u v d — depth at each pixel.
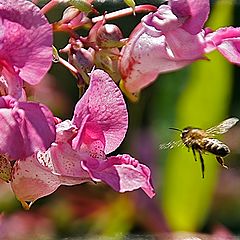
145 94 0.64
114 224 0.59
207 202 0.58
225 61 0.58
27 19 0.41
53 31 0.43
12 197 0.58
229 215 0.65
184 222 0.58
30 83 0.41
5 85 0.41
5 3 0.41
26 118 0.40
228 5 0.56
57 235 0.61
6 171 0.42
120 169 0.42
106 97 0.42
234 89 0.78
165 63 0.44
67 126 0.42
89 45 0.44
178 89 0.61
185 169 0.58
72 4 0.43
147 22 0.44
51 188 0.42
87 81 0.43
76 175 0.42
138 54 0.44
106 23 0.46
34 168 0.42
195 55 0.44
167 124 0.62
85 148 0.42
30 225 0.60
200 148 0.47
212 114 0.58
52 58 0.41
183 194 0.58
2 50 0.41
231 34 0.44
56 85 0.66
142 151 0.62
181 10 0.44
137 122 0.64
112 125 0.42
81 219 0.61
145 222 0.59
